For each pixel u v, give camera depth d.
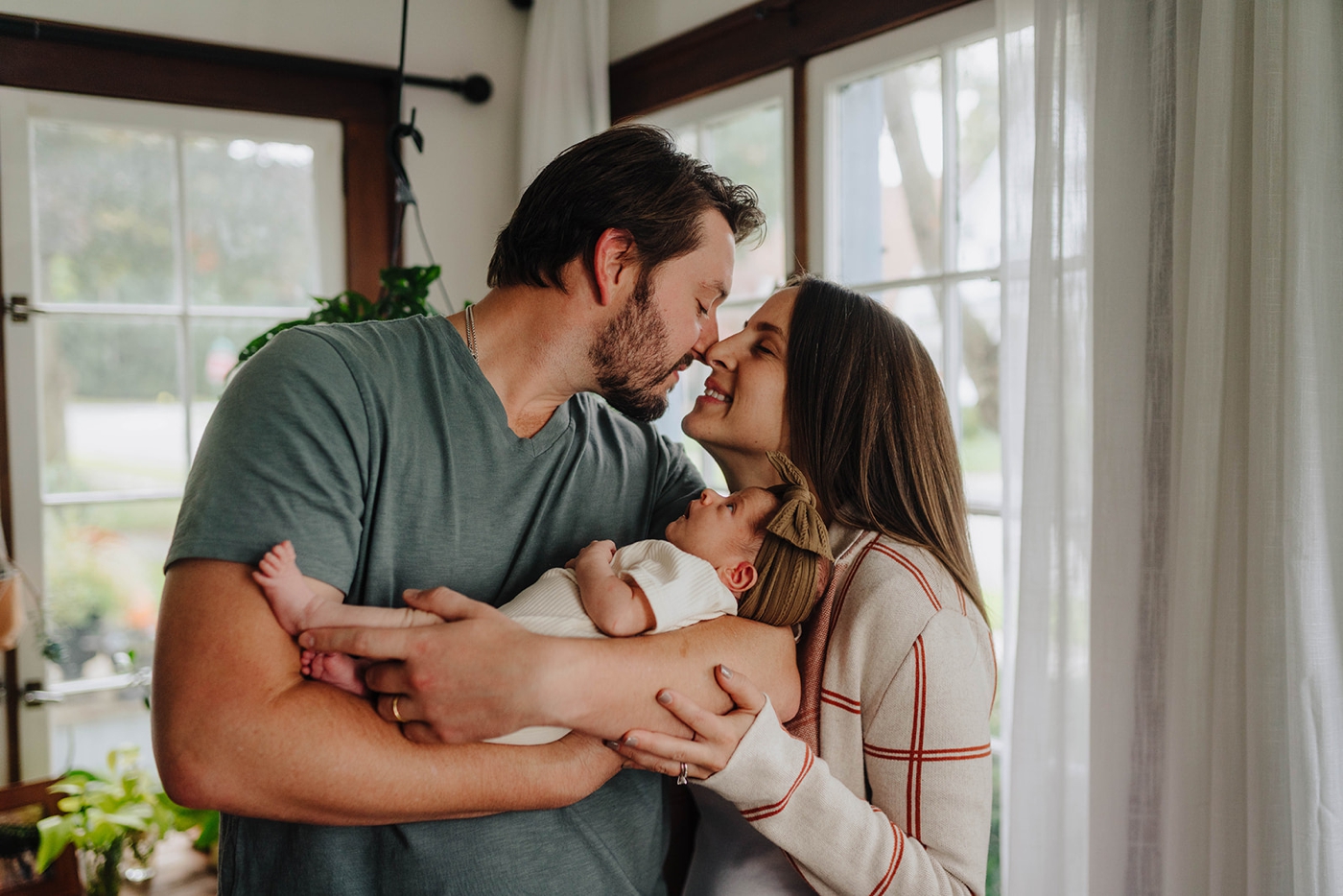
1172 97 1.34
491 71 2.99
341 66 2.69
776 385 1.21
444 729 0.85
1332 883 1.11
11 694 2.40
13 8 2.32
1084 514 1.46
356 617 0.88
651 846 1.21
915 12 1.93
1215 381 1.22
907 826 1.03
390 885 1.00
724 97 2.45
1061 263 1.46
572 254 1.07
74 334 2.46
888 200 2.11
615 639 0.95
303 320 1.85
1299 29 1.12
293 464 0.90
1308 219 1.12
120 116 2.46
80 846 1.94
